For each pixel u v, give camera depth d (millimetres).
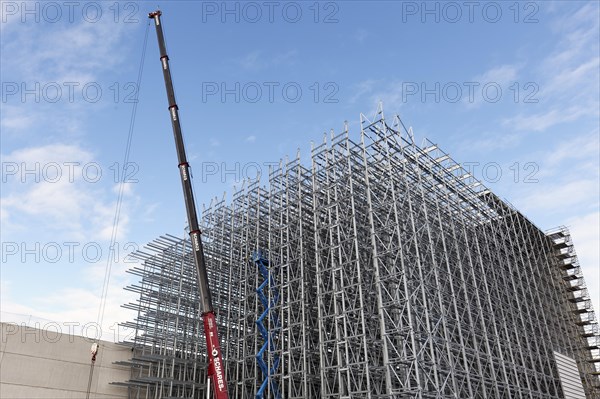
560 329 66750
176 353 50719
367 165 42781
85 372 44188
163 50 44594
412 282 39969
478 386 45156
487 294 50406
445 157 52312
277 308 46719
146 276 50969
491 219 60375
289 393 41344
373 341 38156
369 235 43406
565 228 81062
